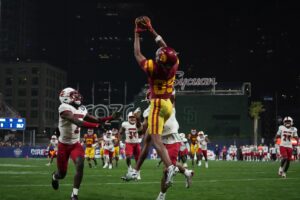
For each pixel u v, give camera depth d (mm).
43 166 28844
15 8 145625
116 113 10008
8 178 17641
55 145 31344
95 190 13078
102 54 179000
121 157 52219
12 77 127625
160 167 28219
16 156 58875
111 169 26500
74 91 10281
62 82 144750
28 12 150000
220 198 11438
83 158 10477
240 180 17328
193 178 18391
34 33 153500
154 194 12195
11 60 134750
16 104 127062
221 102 93562
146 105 90625
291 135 19734
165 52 7910
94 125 9875
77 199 10273
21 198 10984
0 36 137125
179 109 94375
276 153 55375
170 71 8078
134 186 14391
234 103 93250
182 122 94125
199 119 93750
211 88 97562
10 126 63031
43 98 126562
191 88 98000
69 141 10531
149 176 19422
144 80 176875
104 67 178125
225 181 16750
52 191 12531
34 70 127625
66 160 10703
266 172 23438
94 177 18797
